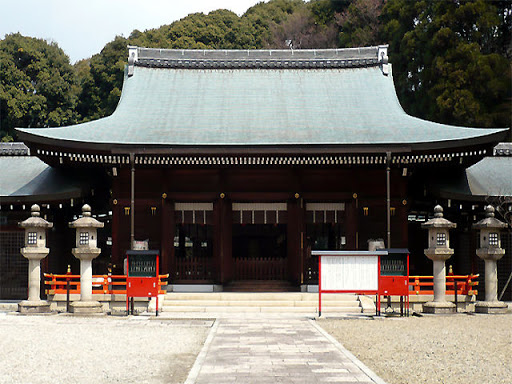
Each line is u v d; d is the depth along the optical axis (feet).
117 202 88.69
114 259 87.81
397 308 76.28
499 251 73.77
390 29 179.11
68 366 39.27
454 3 159.74
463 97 148.46
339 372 36.96
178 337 52.44
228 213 90.48
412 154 84.43
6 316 69.26
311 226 96.22
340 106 99.25
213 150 83.51
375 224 89.15
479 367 39.86
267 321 64.69
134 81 104.73
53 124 213.66
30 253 71.82
